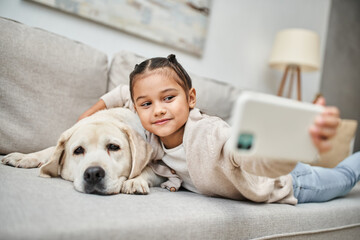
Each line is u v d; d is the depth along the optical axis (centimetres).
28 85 128
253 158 67
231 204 88
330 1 359
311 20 342
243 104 48
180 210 74
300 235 92
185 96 97
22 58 128
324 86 363
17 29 131
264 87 308
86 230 55
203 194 102
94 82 150
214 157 83
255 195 91
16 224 51
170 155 103
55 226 53
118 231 58
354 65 385
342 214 110
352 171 131
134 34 211
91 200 74
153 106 93
